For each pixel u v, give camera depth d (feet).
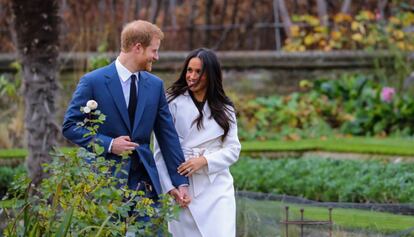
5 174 44.01
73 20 63.26
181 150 25.16
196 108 25.57
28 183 22.61
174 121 25.68
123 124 24.68
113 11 65.98
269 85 66.80
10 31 65.10
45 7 39.45
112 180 22.58
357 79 63.93
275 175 42.16
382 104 61.77
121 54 25.04
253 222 31.17
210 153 25.52
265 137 60.44
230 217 25.38
